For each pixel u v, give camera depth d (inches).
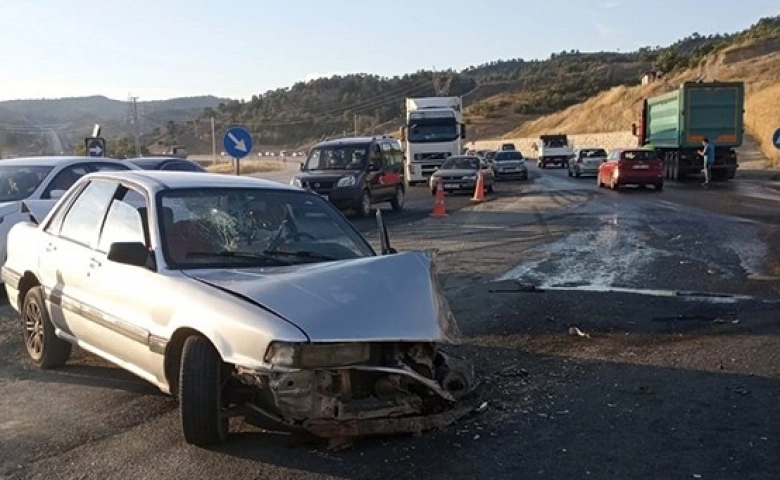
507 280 439.2
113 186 267.4
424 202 1082.7
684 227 679.7
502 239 625.6
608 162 1275.8
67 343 284.5
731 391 246.8
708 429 215.6
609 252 542.0
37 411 241.1
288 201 265.9
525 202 1017.5
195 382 201.6
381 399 205.9
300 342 189.3
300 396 194.4
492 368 273.9
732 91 1357.0
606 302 376.8
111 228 256.4
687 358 283.7
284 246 244.8
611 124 3612.2
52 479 192.4
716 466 191.6
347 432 200.5
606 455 199.0
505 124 5054.1
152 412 238.2
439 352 244.7
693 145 1368.1
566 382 258.1
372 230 718.5
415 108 1557.6
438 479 186.5
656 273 454.9
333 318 196.5
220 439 207.5
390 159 937.5
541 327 332.2
